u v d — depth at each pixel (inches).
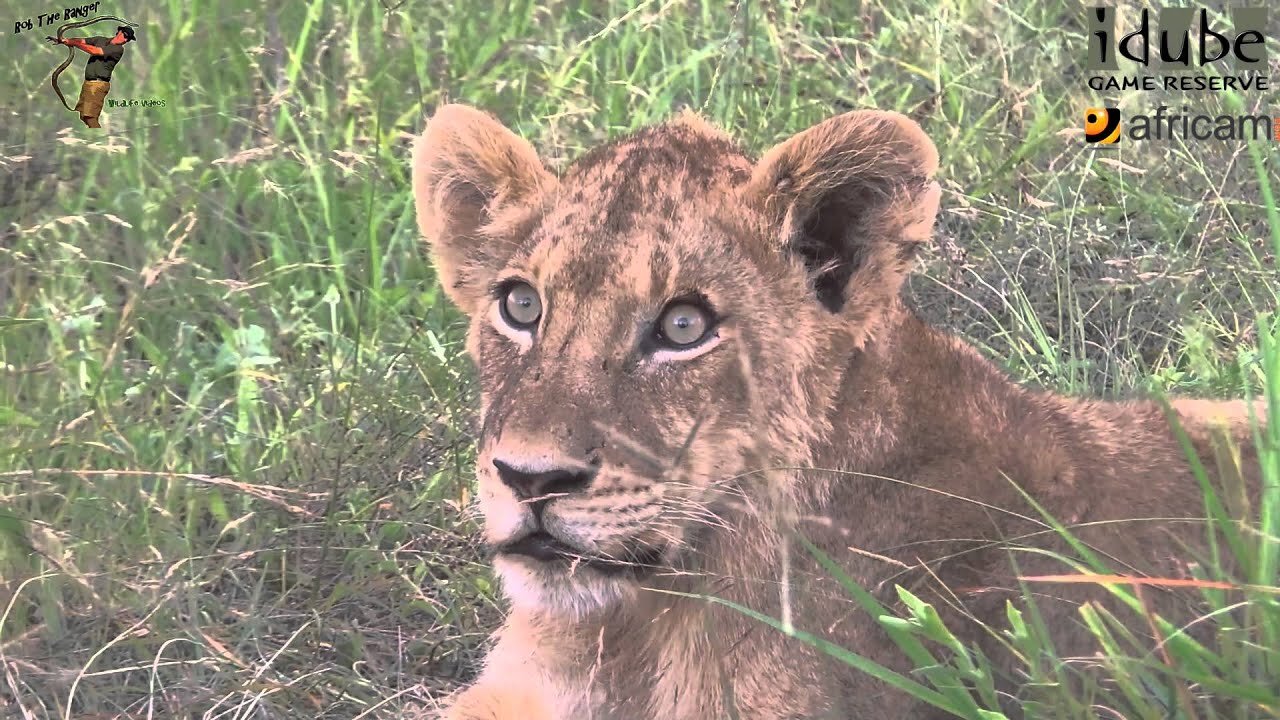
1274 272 305.7
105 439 261.6
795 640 200.2
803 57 369.7
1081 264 322.3
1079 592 202.8
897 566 203.3
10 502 243.8
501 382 201.3
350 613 244.4
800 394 200.2
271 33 375.9
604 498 190.1
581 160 212.4
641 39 394.0
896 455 205.3
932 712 199.8
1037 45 389.4
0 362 275.3
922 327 215.9
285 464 266.1
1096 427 218.2
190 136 354.9
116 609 232.4
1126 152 355.6
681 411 193.8
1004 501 206.7
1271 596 179.8
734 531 201.0
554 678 213.9
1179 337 301.6
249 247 333.4
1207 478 194.7
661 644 206.7
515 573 194.9
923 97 375.9
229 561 238.2
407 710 222.5
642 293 193.5
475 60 383.6
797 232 202.1
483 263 216.4
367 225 330.0
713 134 214.7
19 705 210.4
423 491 263.1
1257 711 180.1
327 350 287.3
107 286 307.1
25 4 361.1
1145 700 179.6
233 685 220.1
